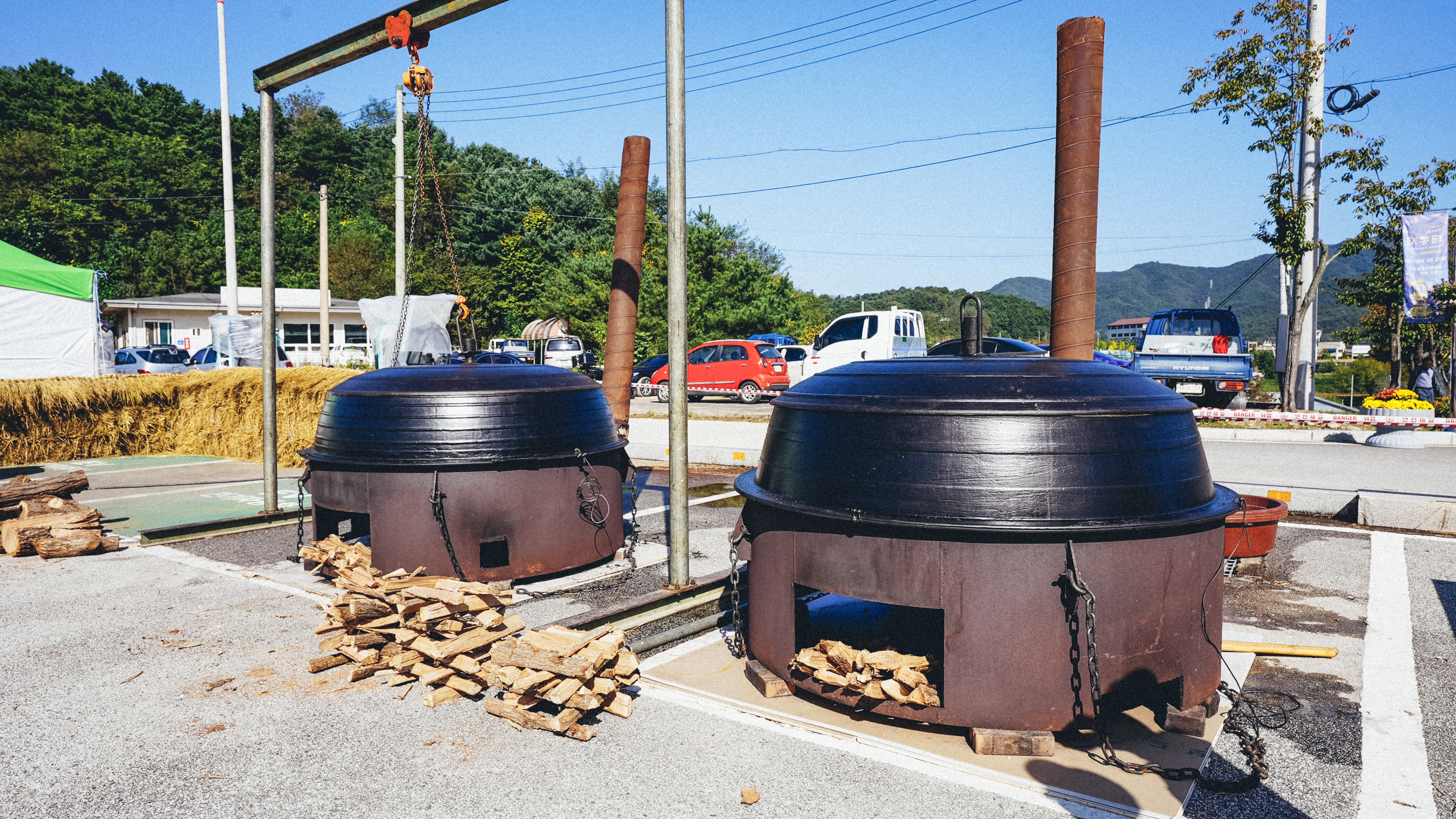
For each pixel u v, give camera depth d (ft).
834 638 14.11
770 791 10.26
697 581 18.75
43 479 26.03
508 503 18.61
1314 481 30.55
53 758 11.28
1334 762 10.96
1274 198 53.01
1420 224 48.60
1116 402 11.39
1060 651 10.89
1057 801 9.94
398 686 13.71
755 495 13.21
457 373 19.44
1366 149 51.49
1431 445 42.78
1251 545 19.61
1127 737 11.67
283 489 34.42
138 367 78.02
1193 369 58.29
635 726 12.18
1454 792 10.23
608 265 125.49
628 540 24.29
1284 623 16.67
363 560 19.07
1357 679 13.80
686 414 18.31
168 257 163.43
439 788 10.43
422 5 20.03
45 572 20.94
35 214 173.27
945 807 9.83
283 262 180.24
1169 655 11.35
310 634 16.24
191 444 46.78
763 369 68.64
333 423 19.30
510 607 17.85
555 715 12.25
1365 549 22.58
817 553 12.17
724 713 12.59
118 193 190.39
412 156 238.48
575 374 21.50
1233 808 9.82
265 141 25.25
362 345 113.39
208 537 24.88
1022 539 10.75
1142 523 10.80
